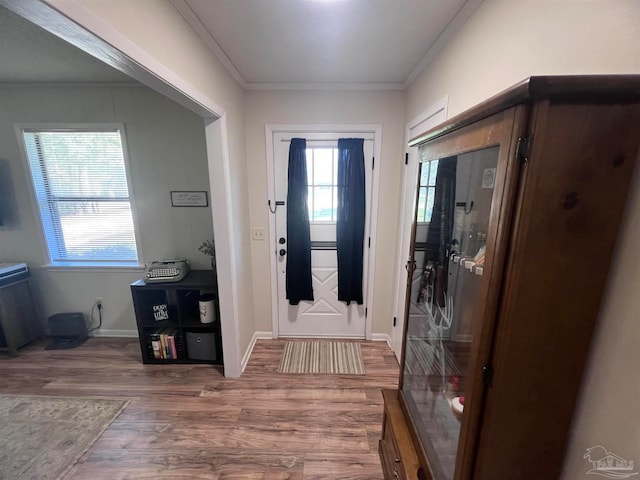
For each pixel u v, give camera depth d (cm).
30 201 259
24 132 247
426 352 118
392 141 241
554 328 60
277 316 280
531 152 50
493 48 114
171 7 125
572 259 56
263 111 238
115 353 257
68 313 278
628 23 62
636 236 56
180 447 163
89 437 169
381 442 147
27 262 271
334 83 230
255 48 174
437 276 109
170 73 125
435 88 174
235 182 215
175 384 216
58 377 224
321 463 154
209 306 234
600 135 50
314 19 144
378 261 265
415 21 144
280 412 189
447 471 87
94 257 276
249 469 151
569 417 65
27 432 172
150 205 261
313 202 257
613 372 62
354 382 220
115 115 245
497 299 59
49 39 163
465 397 72
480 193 73
